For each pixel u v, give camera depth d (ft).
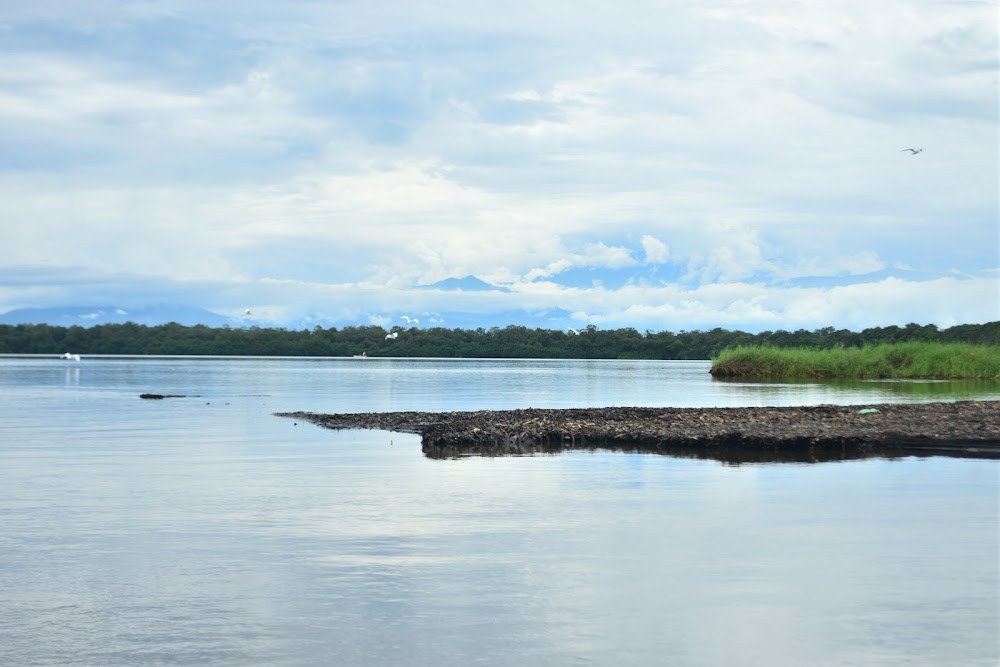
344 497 87.81
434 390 298.15
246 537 70.49
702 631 49.55
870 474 101.65
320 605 53.67
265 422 173.27
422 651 46.75
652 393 268.21
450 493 89.86
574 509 81.35
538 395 265.13
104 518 77.97
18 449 128.98
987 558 63.98
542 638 48.52
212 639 48.32
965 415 152.35
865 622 50.88
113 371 484.74
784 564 62.44
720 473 102.94
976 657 46.16
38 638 48.42
